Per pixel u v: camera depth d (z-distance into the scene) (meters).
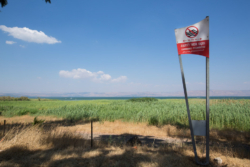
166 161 4.79
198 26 4.81
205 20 4.74
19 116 19.84
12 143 6.00
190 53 4.89
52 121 15.38
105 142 7.32
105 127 12.09
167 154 5.57
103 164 4.51
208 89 4.77
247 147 7.04
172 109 17.95
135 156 5.23
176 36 5.02
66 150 5.72
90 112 18.14
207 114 4.74
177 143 7.35
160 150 6.09
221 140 8.52
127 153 5.51
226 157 5.38
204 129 4.79
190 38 4.88
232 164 4.74
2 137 6.80
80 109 22.17
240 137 8.88
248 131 10.29
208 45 4.71
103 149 6.01
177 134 9.87
